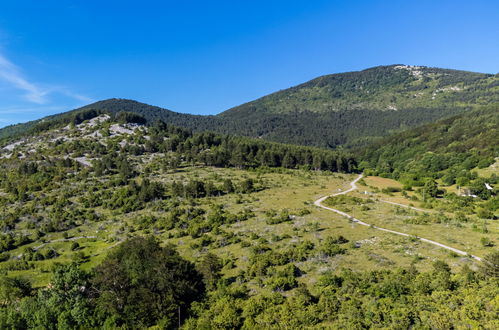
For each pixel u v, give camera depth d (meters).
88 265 57.53
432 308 30.17
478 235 53.56
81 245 70.81
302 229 60.66
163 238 66.94
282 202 86.50
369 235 55.69
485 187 95.75
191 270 44.41
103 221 83.50
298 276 42.31
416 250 47.16
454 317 28.05
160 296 37.91
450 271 38.94
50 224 79.50
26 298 42.69
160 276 39.69
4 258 66.69
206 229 67.31
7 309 41.09
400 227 60.28
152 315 36.16
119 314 36.75
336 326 29.59
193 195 96.50
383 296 33.91
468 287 33.12
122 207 89.38
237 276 44.59
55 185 108.81
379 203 84.00
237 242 58.28
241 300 36.94
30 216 86.69
